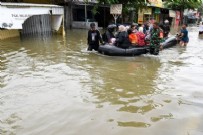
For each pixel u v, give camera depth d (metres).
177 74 9.39
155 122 5.60
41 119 5.64
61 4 27.19
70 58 11.73
